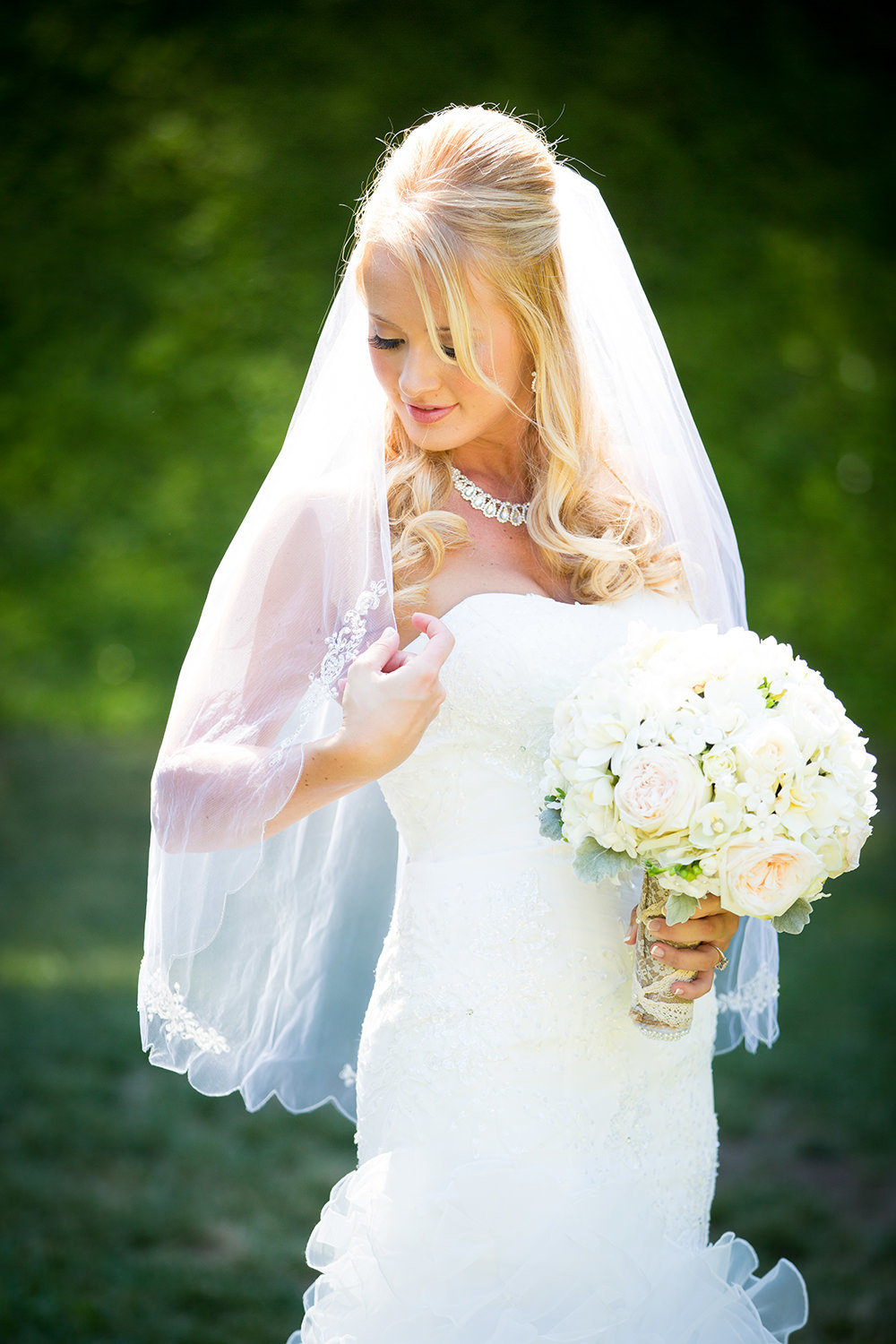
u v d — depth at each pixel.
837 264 18.30
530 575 2.95
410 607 2.79
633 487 3.15
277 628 2.74
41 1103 6.15
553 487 2.93
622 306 3.15
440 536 2.84
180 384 16.31
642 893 2.63
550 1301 2.48
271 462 15.62
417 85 18.45
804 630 15.04
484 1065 2.64
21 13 18.98
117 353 16.56
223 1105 6.29
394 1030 2.75
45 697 13.52
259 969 3.09
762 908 2.37
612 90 18.91
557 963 2.67
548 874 2.72
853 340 17.70
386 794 2.86
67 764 11.98
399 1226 2.57
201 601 14.70
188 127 18.17
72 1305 4.63
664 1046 2.79
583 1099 2.68
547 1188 2.55
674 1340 2.52
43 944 8.12
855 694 14.50
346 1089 3.35
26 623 14.41
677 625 3.01
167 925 2.80
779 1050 7.01
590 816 2.42
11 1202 5.30
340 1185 2.72
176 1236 5.15
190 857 2.79
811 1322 4.68
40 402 16.17
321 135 18.06
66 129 18.12
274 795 2.55
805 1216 5.41
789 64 19.92
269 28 19.02
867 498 16.42
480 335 2.69
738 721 2.42
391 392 2.76
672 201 18.16
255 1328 4.58
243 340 16.58
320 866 3.20
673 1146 2.79
